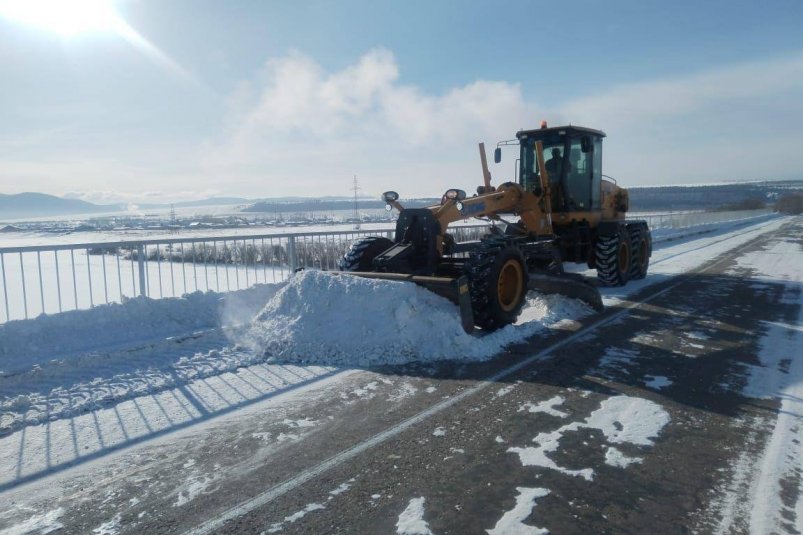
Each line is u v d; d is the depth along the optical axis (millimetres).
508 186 8781
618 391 4625
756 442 3662
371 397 4547
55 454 3646
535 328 6840
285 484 3174
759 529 2682
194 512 2912
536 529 2688
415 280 6254
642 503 2926
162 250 13797
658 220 27766
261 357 5637
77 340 5660
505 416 4105
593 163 10508
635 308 8234
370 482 3174
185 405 4457
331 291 6145
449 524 2744
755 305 8445
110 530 2770
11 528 2809
